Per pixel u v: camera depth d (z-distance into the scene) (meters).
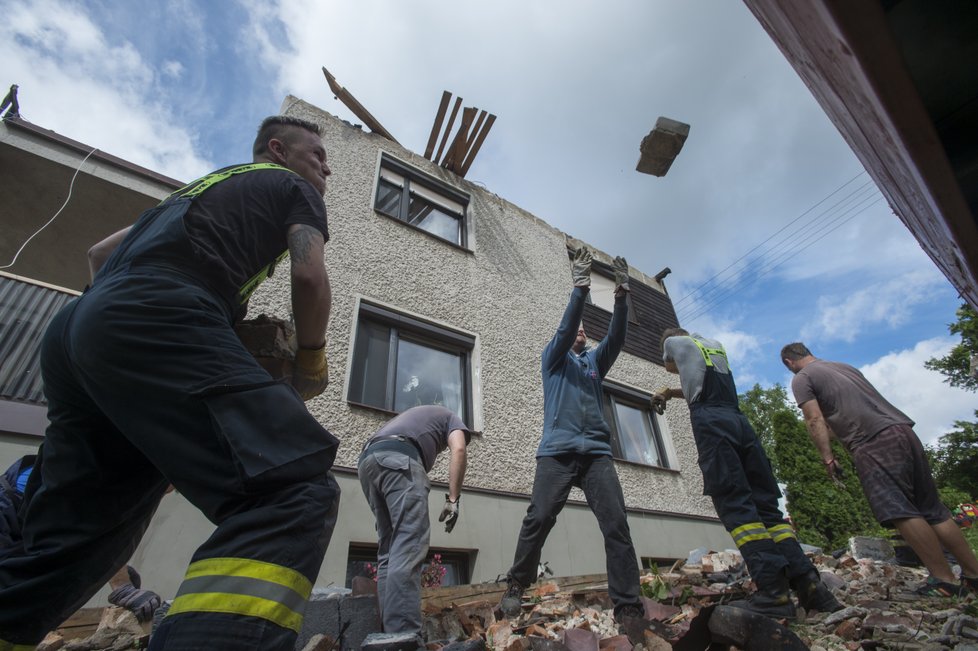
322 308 1.24
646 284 10.91
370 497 2.51
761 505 2.79
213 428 0.85
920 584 2.91
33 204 5.13
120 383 0.89
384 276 6.17
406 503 2.31
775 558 2.41
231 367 0.92
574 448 2.84
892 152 0.68
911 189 0.76
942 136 0.73
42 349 1.12
